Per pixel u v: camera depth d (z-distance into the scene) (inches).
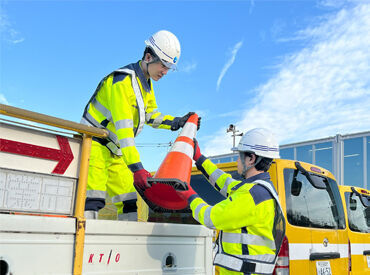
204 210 91.0
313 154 702.5
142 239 90.8
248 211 87.4
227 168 178.5
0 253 67.2
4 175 70.4
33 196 73.8
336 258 178.4
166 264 97.7
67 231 76.0
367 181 623.5
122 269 85.7
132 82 105.8
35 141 75.1
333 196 190.5
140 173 95.6
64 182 78.7
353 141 655.1
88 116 111.9
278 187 157.6
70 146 80.4
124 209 119.2
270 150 98.5
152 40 110.4
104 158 110.3
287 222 156.0
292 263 153.5
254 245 88.9
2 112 68.2
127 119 101.7
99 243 82.0
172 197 100.9
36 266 71.4
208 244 108.2
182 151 106.4
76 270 76.4
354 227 232.1
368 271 233.3
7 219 68.0
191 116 120.9
